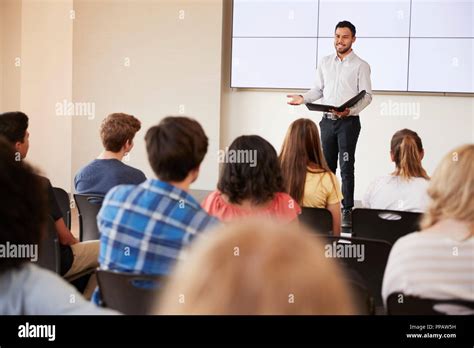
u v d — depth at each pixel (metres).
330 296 0.63
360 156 7.80
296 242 0.66
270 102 7.98
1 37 8.06
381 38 7.56
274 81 7.88
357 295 1.86
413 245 1.85
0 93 8.09
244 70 7.94
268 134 8.02
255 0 7.83
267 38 7.84
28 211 1.29
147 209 2.12
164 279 1.94
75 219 6.77
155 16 8.11
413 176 3.67
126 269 2.13
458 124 7.56
